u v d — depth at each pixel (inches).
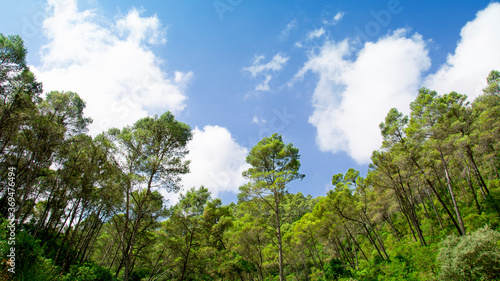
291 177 721.6
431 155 841.5
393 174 951.6
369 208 1020.5
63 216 929.5
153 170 636.1
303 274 1432.1
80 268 491.8
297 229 1216.8
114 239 1025.5
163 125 678.5
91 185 728.3
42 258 327.9
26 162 717.3
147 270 1235.2
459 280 363.6
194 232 874.1
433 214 1156.5
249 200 748.0
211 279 1063.6
